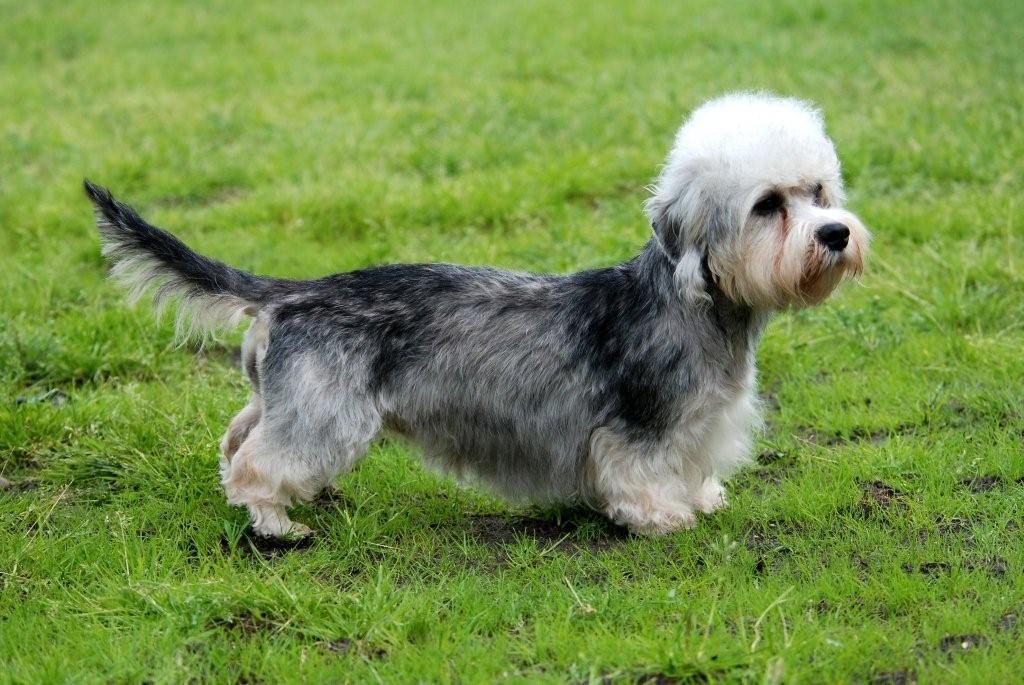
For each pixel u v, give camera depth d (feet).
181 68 65.31
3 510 25.54
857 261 22.66
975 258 36.14
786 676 18.13
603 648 19.26
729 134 22.26
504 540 24.54
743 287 22.66
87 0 83.92
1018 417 27.81
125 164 47.83
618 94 55.47
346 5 81.30
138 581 22.03
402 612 20.79
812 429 28.76
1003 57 56.44
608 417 23.85
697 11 72.74
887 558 22.07
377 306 23.97
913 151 44.42
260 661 19.70
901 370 30.66
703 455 24.23
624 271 24.31
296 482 23.63
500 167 46.78
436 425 24.49
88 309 36.04
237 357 34.01
